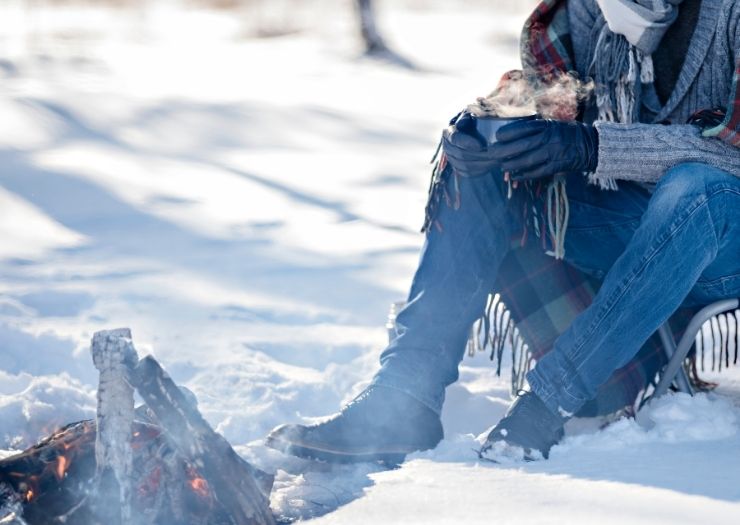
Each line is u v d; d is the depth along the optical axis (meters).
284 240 6.92
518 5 32.09
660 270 3.26
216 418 3.92
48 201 7.64
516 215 3.54
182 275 5.98
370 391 3.40
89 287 5.62
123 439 2.65
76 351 4.43
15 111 10.90
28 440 3.72
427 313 3.46
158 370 2.63
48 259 6.22
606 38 3.69
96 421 2.75
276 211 7.77
